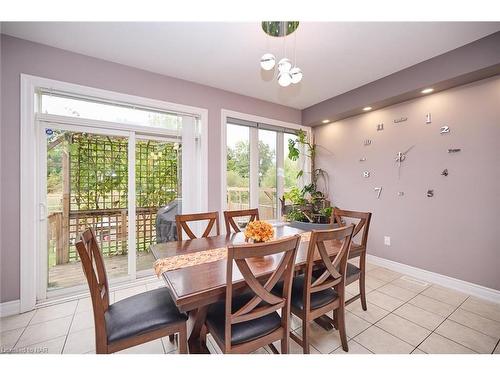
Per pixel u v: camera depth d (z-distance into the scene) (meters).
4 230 2.02
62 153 2.40
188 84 2.94
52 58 2.17
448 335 1.77
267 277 1.30
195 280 1.21
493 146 2.27
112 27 1.91
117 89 2.49
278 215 4.02
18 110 2.04
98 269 1.37
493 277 2.28
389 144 3.15
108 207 2.67
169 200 3.02
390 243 3.15
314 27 1.92
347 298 2.35
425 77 2.49
